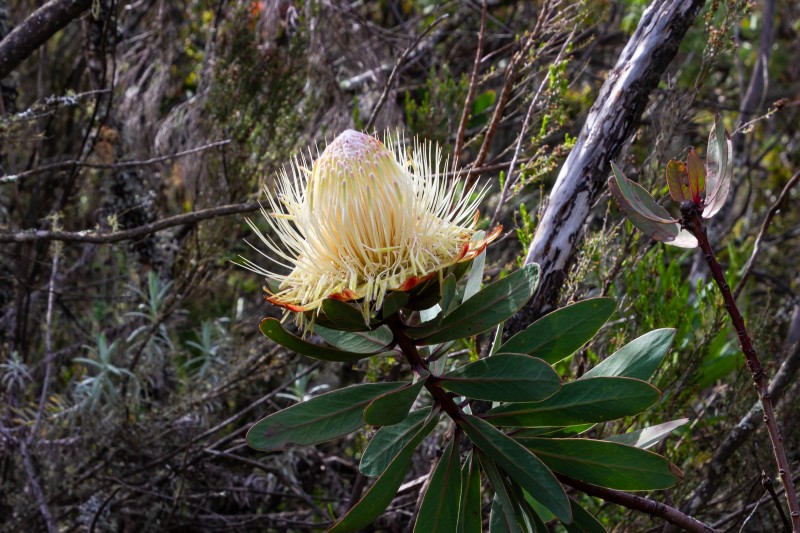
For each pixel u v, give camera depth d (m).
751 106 5.05
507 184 2.55
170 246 4.08
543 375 1.40
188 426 3.42
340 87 4.46
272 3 4.29
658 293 2.67
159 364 3.62
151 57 5.18
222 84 3.87
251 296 4.71
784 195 2.44
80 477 3.33
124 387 3.53
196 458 3.29
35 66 5.09
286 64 4.01
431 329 1.48
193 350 4.37
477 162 2.91
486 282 3.16
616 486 1.51
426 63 5.24
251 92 3.85
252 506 3.78
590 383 1.48
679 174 1.38
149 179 4.50
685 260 4.82
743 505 2.60
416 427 1.59
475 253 1.40
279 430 1.44
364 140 1.40
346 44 4.65
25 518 3.25
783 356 3.36
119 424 3.38
